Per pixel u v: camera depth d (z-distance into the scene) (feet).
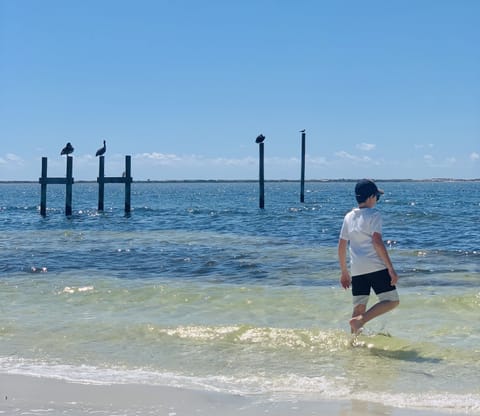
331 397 16.66
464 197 243.81
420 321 25.86
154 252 52.49
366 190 22.56
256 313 27.94
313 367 19.69
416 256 49.06
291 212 122.52
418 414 15.31
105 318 26.94
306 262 45.24
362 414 15.29
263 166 126.21
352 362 20.20
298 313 27.84
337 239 64.08
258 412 15.44
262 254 50.34
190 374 18.94
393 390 17.29
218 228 81.92
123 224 92.53
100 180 115.03
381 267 22.12
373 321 25.94
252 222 93.15
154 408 15.75
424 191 378.32
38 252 52.60
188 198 268.21
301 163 148.66
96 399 16.43
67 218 108.27
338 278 37.73
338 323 25.90
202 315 27.61
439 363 19.99
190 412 15.46
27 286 34.99
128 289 33.42
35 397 16.58
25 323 25.84
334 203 179.83
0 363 20.10
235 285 35.12
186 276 39.40
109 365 19.94
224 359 20.62
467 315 26.76
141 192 425.69
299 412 15.44
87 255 50.47
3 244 60.18
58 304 30.14
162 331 24.03
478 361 20.17
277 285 35.19
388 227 81.46
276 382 18.04
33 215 122.52
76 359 20.63
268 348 21.85
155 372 19.15
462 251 51.90
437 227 80.89
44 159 109.50
